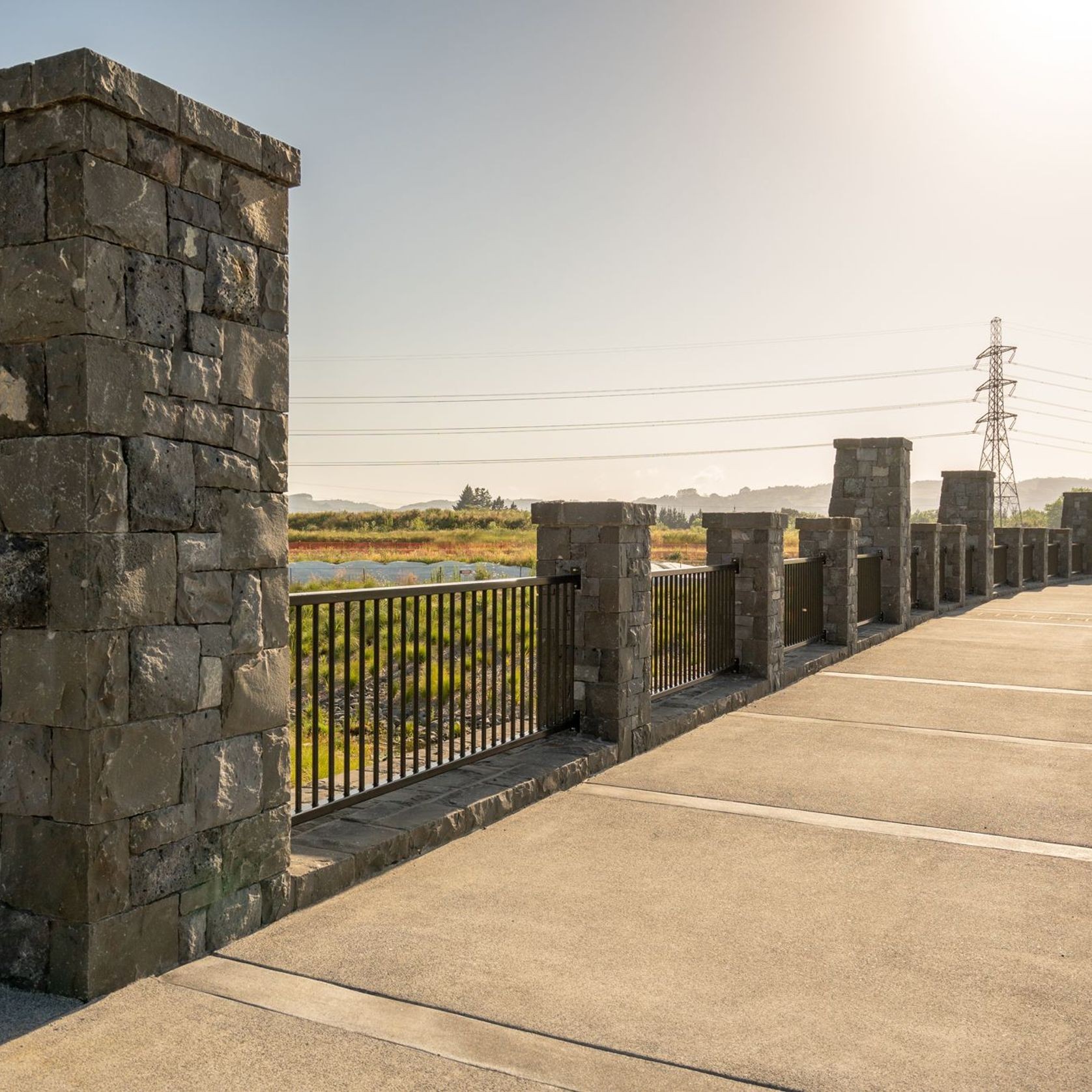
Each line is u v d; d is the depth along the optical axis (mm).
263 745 3896
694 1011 3234
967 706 9000
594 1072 2848
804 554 12773
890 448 15422
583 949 3721
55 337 3195
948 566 19609
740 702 8961
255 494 3846
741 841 5074
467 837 5078
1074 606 19656
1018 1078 2836
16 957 3338
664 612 8641
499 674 10883
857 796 5941
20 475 3271
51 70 3137
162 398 3436
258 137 3795
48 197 3193
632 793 5988
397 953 3652
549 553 7016
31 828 3289
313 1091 2736
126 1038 3006
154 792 3414
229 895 3734
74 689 3193
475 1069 2861
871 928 3963
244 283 3783
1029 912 4145
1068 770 6598
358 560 33844
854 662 11945
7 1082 2762
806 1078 2828
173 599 3477
